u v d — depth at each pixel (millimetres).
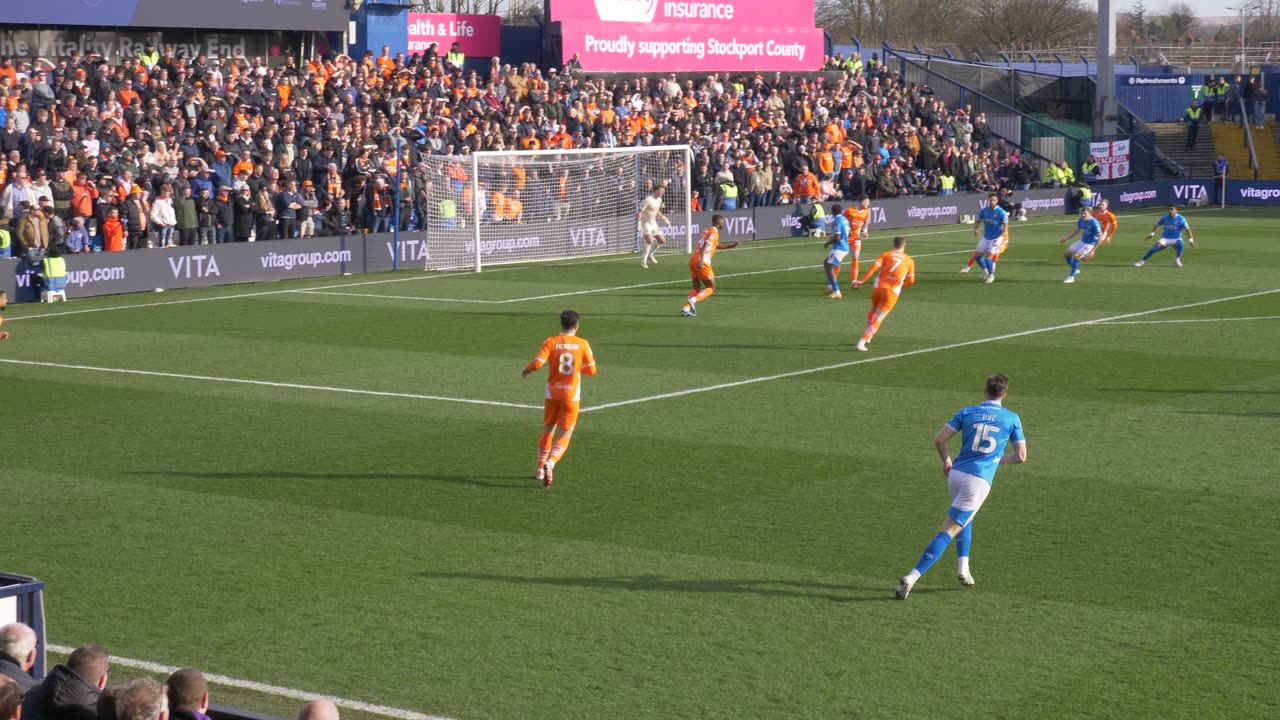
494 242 43906
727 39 63562
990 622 11617
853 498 15594
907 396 21453
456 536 14258
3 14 45000
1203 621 11555
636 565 13258
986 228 36906
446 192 43344
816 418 19844
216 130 41562
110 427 19531
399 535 14305
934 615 11812
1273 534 13992
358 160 42812
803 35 65562
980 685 10273
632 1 61062
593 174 47344
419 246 42594
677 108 56125
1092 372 23344
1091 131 73125
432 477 16672
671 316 30797
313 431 19219
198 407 20891
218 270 37719
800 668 10648
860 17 113625
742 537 14133
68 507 15414
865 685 10297
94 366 24609
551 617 11836
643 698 10102
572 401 16234
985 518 14711
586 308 32250
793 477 16531
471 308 32406
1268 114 78188
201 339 27781
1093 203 62219
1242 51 91250
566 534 14297
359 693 10234
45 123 38375
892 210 54562
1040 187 63094
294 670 10688
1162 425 19141
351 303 33500
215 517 15000
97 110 39500
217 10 49281
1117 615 11734
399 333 28391
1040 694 10086
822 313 31125
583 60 59938
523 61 61625
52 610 12062
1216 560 13195
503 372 23719
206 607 12141
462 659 10891
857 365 24250
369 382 22812
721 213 49406
